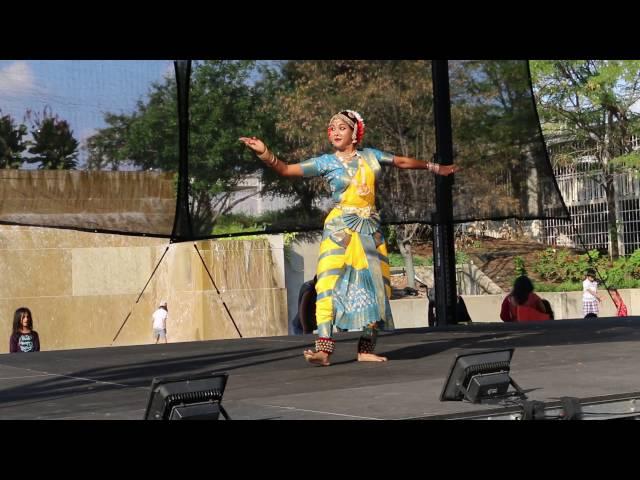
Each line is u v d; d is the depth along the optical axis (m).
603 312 21.22
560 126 24.22
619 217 24.69
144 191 6.79
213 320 17.30
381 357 6.25
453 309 10.21
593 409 3.77
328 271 6.07
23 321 10.09
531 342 7.10
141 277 17.12
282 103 7.17
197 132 6.88
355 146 6.21
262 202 7.14
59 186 6.55
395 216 8.14
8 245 16.16
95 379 5.71
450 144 8.16
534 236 25.64
